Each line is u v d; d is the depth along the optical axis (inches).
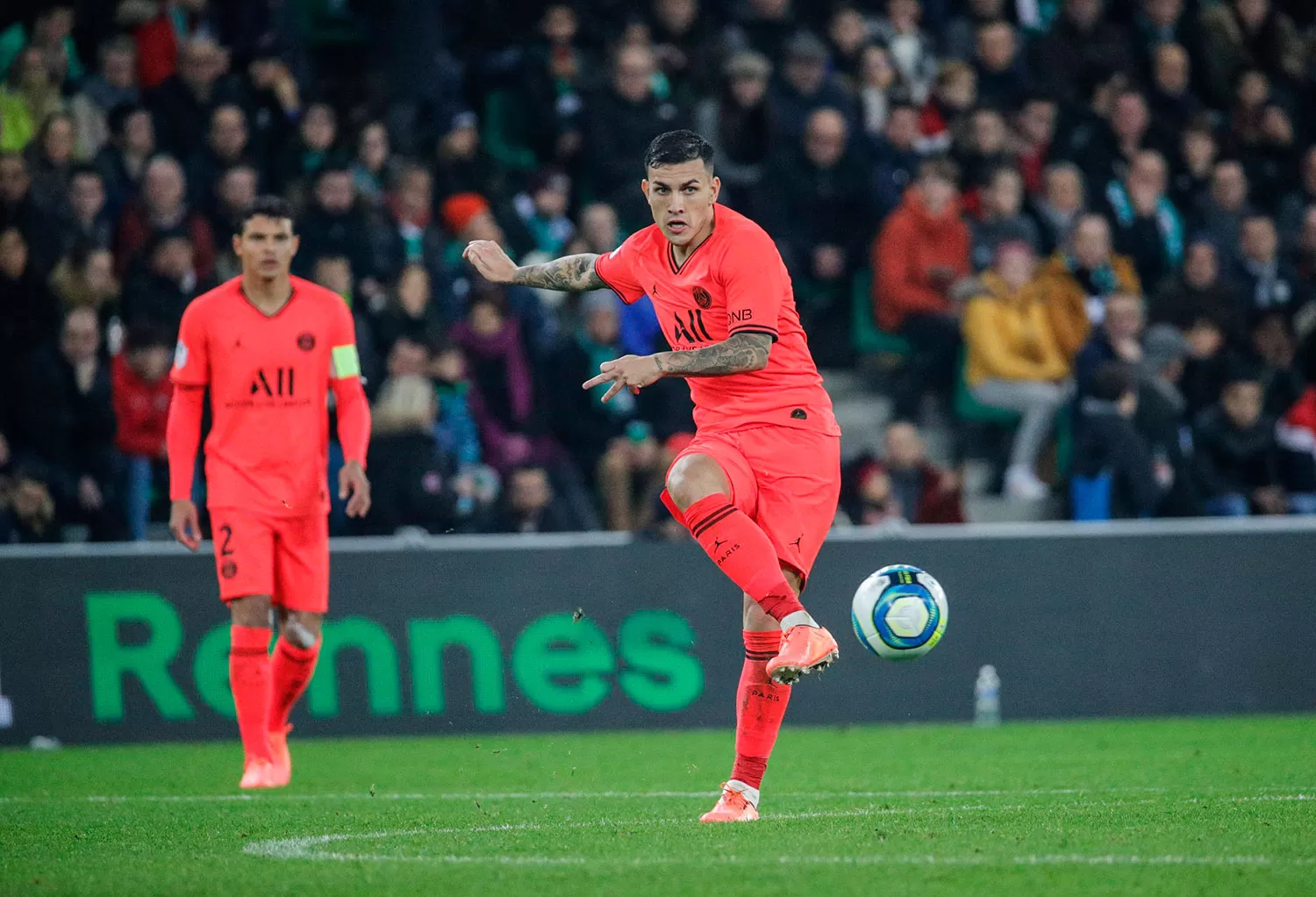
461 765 1202.6
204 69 1849.2
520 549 1497.3
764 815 820.0
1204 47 2220.7
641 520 1679.4
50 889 610.5
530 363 1761.8
